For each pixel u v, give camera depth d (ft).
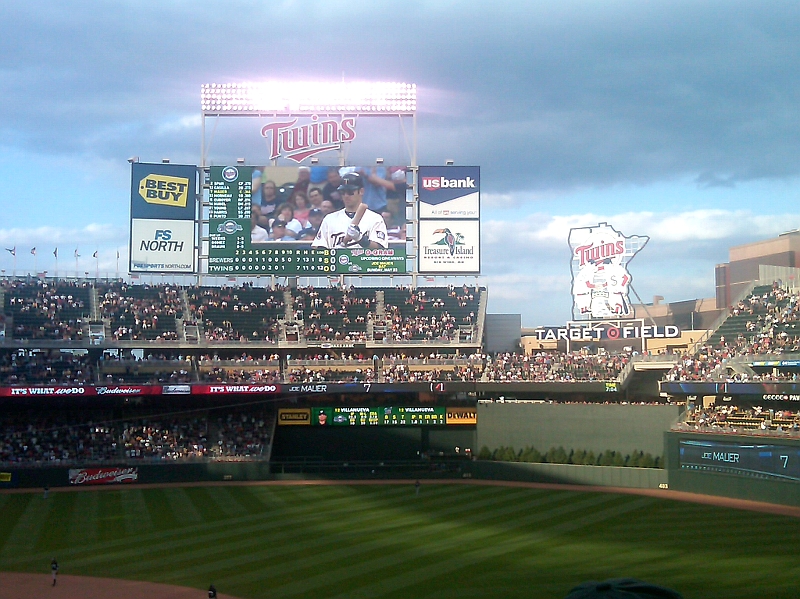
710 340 234.38
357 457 247.70
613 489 209.05
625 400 245.24
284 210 260.21
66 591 115.85
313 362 252.62
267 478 227.61
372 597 109.60
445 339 256.11
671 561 126.82
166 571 126.00
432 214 262.06
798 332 211.82
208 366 245.86
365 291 273.54
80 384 222.28
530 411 237.86
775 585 111.65
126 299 258.16
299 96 266.98
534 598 107.86
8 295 250.78
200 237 261.44
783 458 181.27
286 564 128.88
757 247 287.48
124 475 221.05
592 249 262.06
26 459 220.02
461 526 159.43
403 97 266.57
